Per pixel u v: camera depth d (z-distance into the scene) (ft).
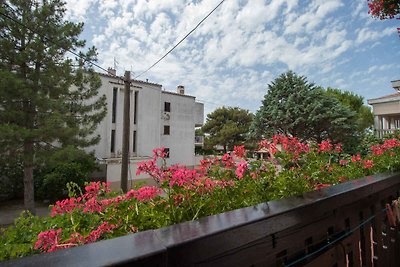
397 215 5.30
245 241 2.35
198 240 1.91
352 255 4.21
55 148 26.12
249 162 5.41
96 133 43.75
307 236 3.27
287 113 32.53
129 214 3.60
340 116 31.81
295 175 5.87
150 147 52.44
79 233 3.60
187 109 62.23
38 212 29.25
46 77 23.98
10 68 23.88
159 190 4.18
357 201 4.45
